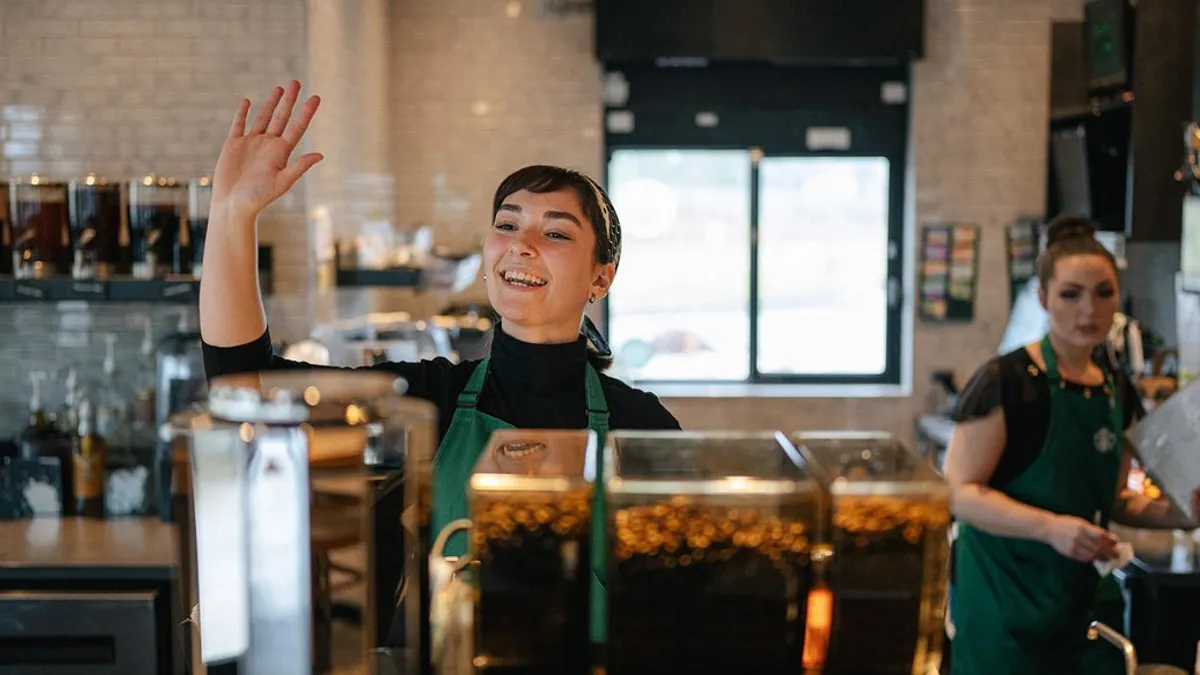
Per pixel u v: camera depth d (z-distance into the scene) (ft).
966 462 8.58
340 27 15.29
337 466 2.93
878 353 20.63
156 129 13.03
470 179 19.81
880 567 3.01
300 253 13.28
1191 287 11.98
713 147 20.27
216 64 13.00
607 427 5.41
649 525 2.96
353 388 3.17
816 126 20.21
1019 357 8.63
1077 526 8.00
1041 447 8.50
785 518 2.96
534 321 5.34
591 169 19.85
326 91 14.29
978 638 8.66
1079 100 16.97
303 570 2.89
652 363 20.72
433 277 16.47
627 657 3.01
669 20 18.90
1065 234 8.66
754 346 20.66
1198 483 8.80
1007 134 19.53
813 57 19.03
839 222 20.43
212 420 3.00
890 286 20.43
